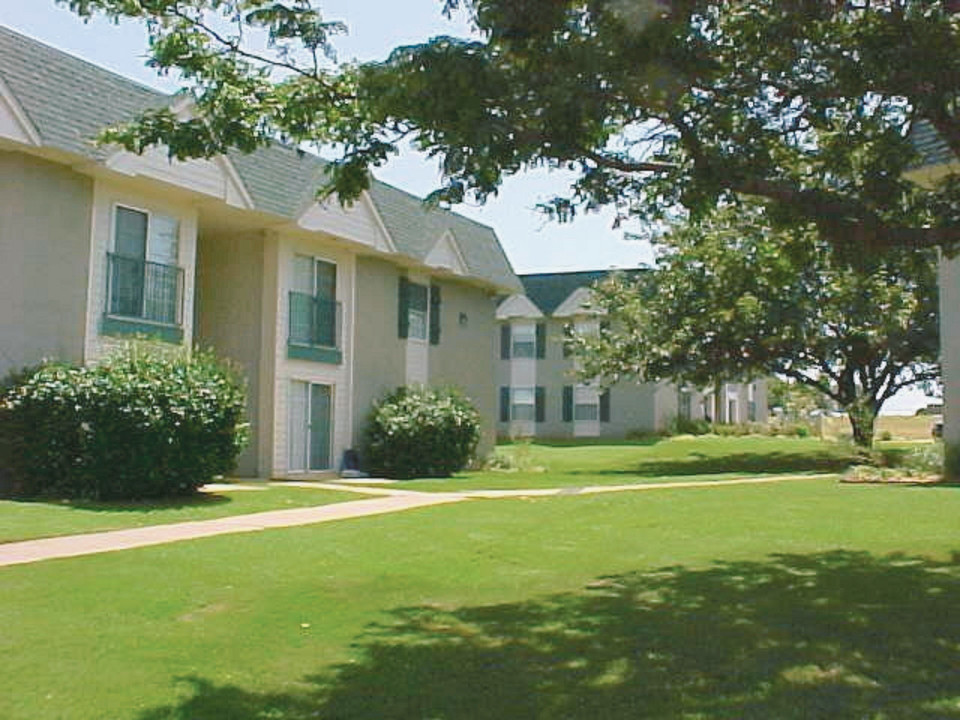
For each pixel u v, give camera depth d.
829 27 8.35
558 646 6.85
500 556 10.66
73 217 16.77
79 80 17.03
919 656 6.40
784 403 50.44
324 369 22.53
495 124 6.64
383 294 24.50
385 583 9.19
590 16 6.87
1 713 5.46
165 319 18.41
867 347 28.34
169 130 8.26
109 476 15.27
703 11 7.53
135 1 7.90
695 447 35.75
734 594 8.38
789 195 7.88
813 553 10.34
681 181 8.16
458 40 6.81
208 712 5.52
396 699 5.75
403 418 22.86
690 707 5.49
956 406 18.83
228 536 11.96
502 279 28.59
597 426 44.53
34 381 15.35
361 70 7.61
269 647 6.90
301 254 22.14
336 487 19.00
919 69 7.76
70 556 10.37
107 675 6.18
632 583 9.02
